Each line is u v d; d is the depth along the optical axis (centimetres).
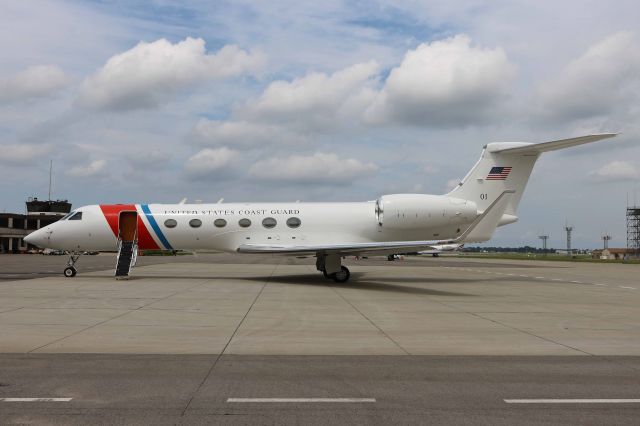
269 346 868
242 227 2192
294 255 2164
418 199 2173
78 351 814
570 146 2066
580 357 805
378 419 510
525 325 1125
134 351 818
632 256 10469
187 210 2209
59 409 531
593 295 1823
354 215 2219
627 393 606
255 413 524
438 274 2908
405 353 824
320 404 555
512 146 2202
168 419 504
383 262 5234
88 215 2219
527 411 539
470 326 1102
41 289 1762
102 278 2269
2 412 521
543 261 6288
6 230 7631
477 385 637
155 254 8469
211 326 1060
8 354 790
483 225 2025
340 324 1106
